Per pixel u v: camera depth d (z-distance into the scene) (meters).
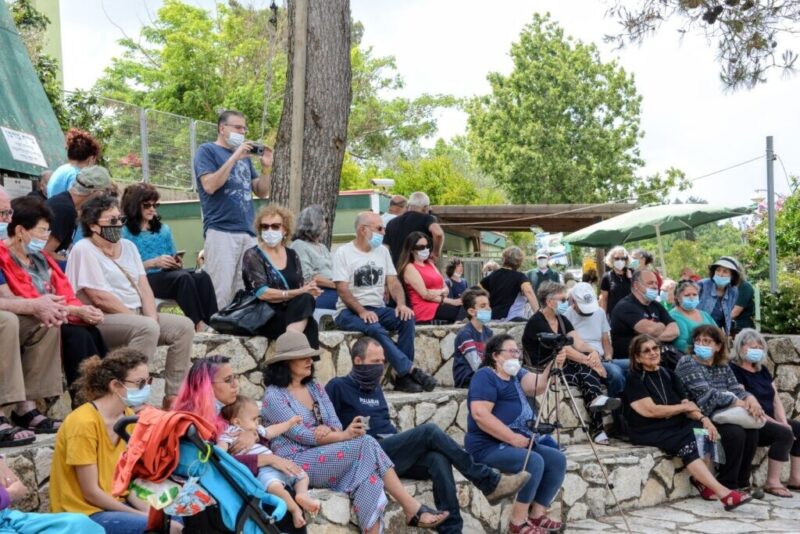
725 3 11.05
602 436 8.90
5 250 5.86
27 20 14.70
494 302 10.81
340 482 6.17
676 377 8.91
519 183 42.91
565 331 8.96
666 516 8.09
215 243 8.08
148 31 33.06
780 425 9.02
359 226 8.48
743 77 11.15
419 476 6.73
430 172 37.22
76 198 6.83
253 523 4.66
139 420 4.54
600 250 19.36
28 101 10.52
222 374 5.46
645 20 11.18
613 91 44.12
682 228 16.02
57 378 5.98
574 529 7.61
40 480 5.59
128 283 6.52
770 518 8.02
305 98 10.38
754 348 9.25
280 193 10.38
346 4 10.53
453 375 8.96
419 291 9.38
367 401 6.94
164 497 4.39
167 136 16.53
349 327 8.34
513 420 7.32
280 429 6.15
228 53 31.47
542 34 44.47
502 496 6.65
